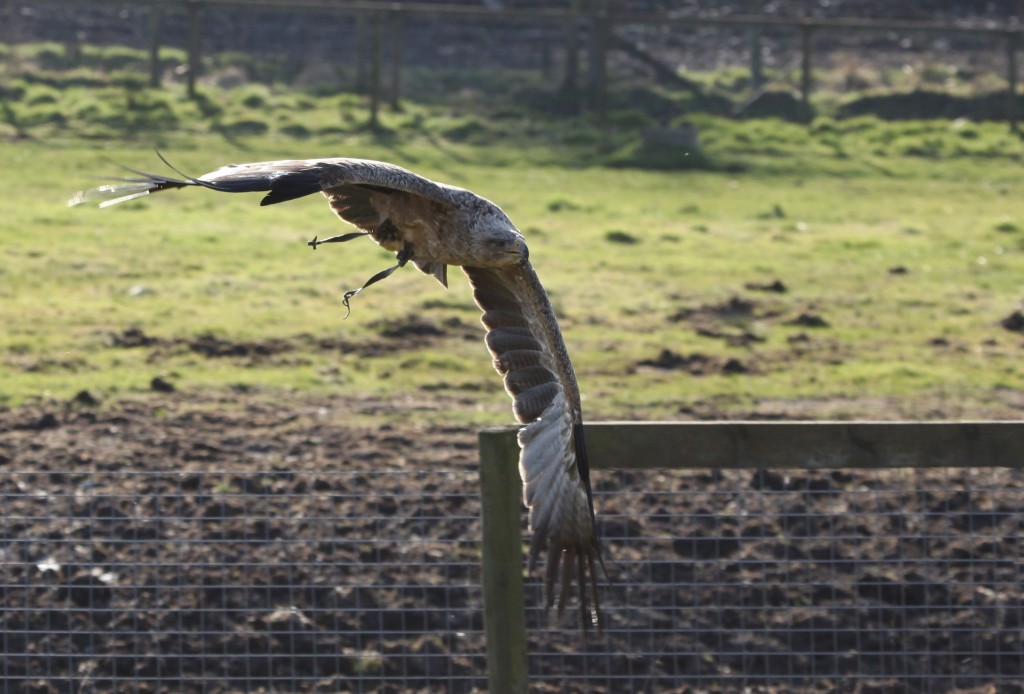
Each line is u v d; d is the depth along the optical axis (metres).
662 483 15.95
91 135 39.44
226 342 22.08
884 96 51.56
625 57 56.22
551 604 7.88
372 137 42.16
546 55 54.00
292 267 27.06
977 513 13.30
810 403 20.75
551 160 41.44
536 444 8.10
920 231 33.72
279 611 13.62
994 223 34.72
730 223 34.09
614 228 32.34
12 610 12.56
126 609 13.53
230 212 31.97
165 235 28.84
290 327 23.02
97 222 29.66
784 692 12.99
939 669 13.41
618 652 13.33
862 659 13.45
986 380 22.11
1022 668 13.43
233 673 13.07
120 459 16.70
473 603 14.03
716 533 15.08
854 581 14.40
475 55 55.03
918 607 12.99
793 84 53.41
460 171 38.84
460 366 21.70
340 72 50.41
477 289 8.57
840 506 15.66
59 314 22.91
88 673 12.89
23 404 18.58
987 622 13.85
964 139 47.34
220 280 25.72
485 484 9.55
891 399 21.06
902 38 59.41
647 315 25.11
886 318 25.69
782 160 43.59
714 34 59.75
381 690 12.88
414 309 24.56
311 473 12.99
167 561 14.29
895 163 44.06
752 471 16.19
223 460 16.97
